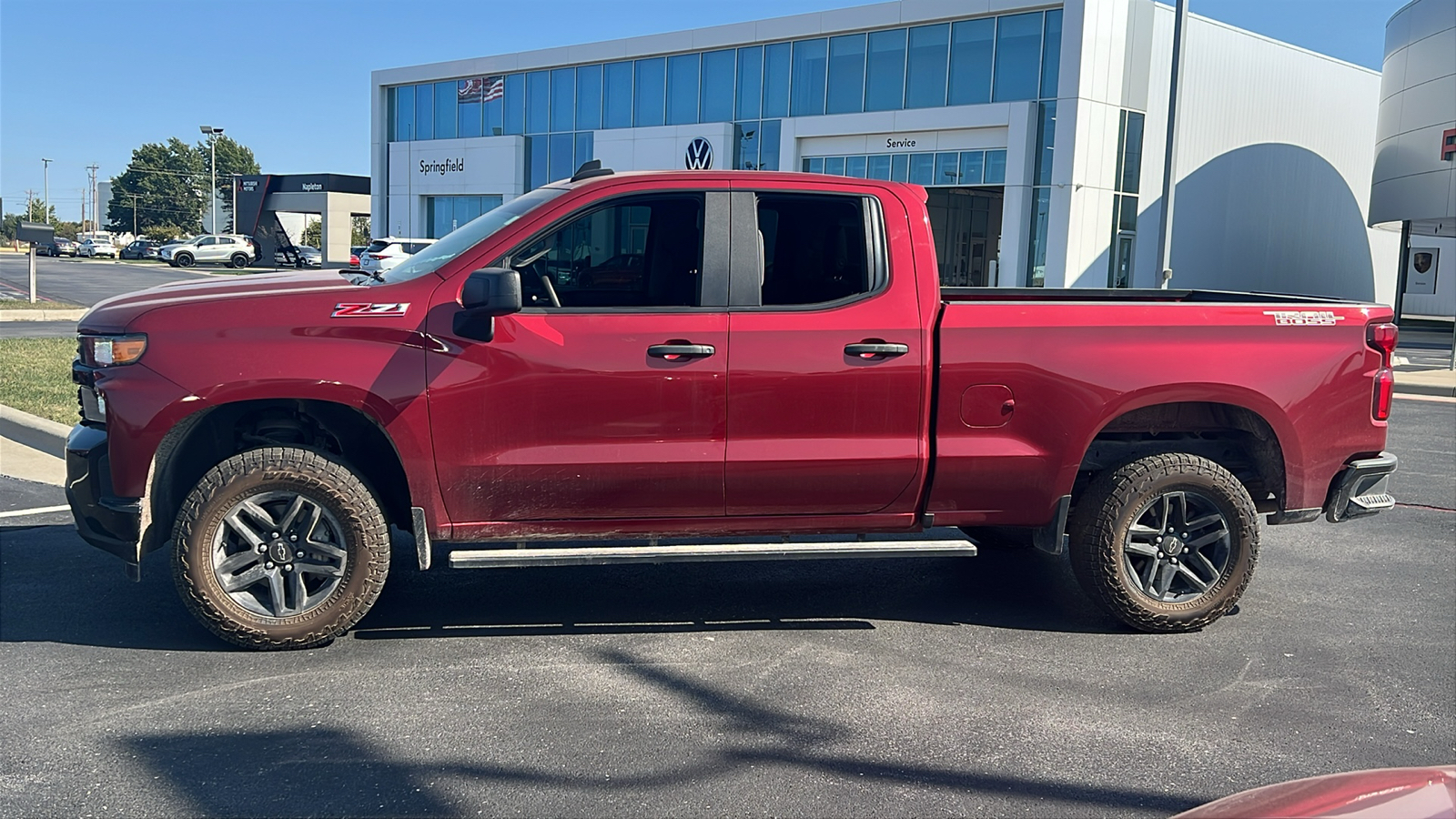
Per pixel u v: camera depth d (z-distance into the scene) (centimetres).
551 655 474
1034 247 3127
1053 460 500
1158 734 403
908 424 489
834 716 413
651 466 471
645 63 3959
